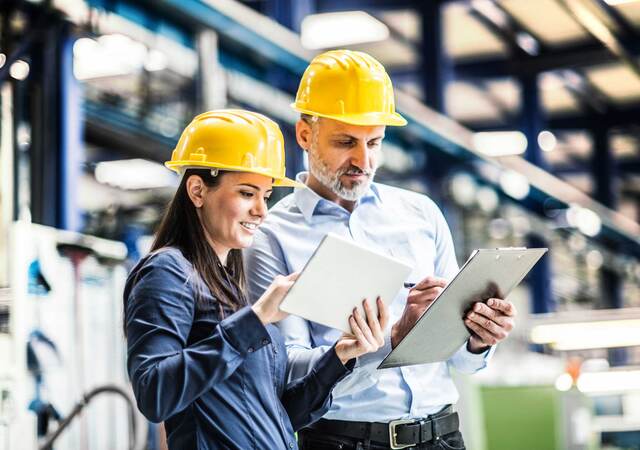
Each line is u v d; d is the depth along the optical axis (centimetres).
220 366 178
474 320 213
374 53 1139
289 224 242
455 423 242
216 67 566
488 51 1147
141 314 182
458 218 1029
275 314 184
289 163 670
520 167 1045
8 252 405
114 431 431
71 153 484
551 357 645
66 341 411
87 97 649
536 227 1223
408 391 232
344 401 230
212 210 194
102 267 438
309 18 1009
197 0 520
